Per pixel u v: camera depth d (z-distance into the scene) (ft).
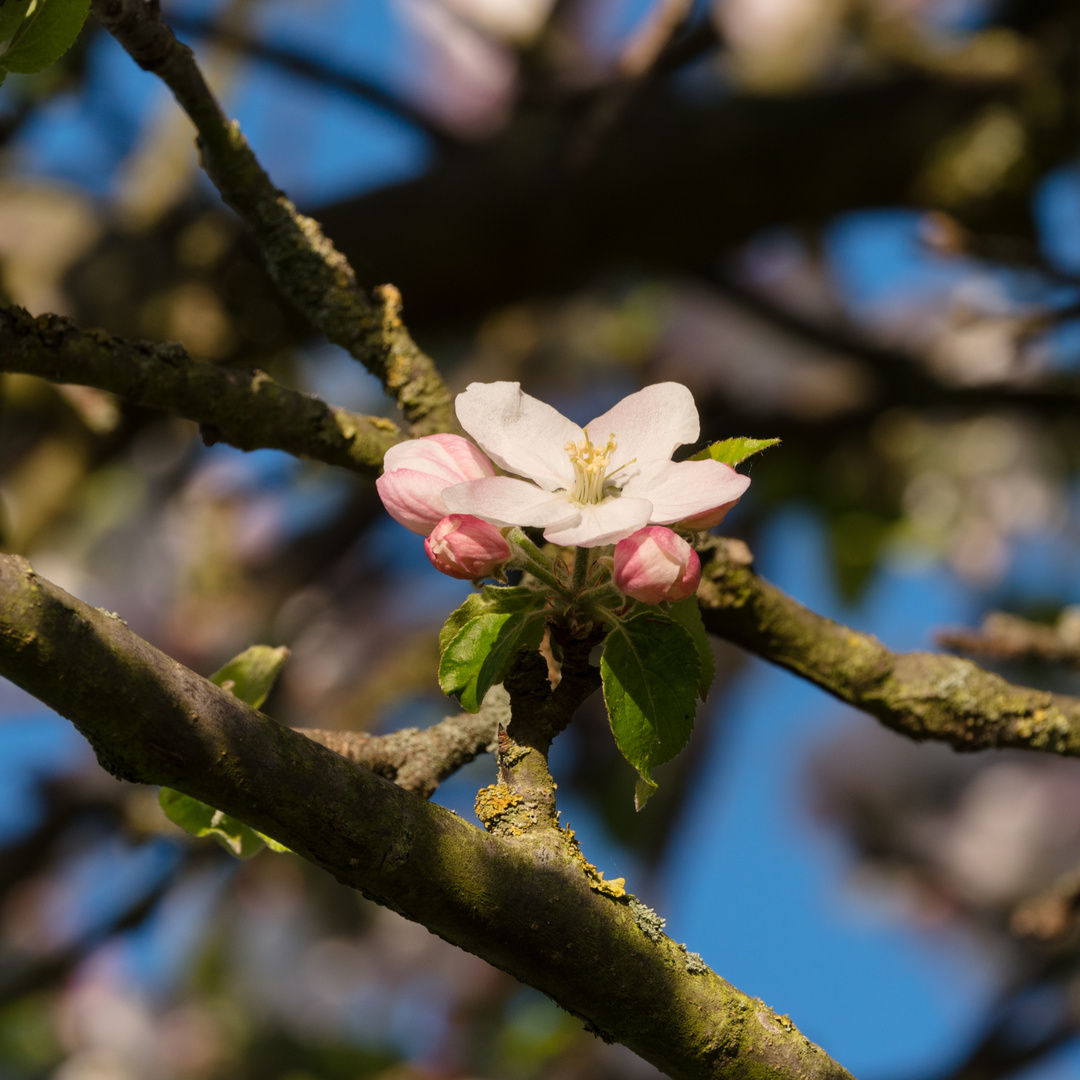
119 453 13.26
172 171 13.51
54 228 12.84
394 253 12.63
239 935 17.13
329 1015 16.83
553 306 16.90
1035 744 7.15
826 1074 4.68
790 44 14.01
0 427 13.01
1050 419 14.43
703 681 5.06
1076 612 8.34
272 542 16.12
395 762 5.95
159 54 5.89
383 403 16.11
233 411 6.31
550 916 4.43
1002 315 13.69
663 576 4.56
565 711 5.03
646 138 12.42
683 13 10.34
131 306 12.32
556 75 14.80
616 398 17.65
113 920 13.14
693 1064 4.64
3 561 3.85
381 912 17.43
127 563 15.44
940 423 16.51
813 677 7.23
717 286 14.87
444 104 16.79
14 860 12.53
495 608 5.02
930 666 7.25
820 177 12.69
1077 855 17.04
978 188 12.48
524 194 12.51
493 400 5.02
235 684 5.65
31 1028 16.34
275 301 12.48
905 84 12.78
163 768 4.00
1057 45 12.66
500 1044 16.16
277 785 4.11
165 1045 16.53
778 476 15.29
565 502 4.72
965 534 16.47
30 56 4.95
